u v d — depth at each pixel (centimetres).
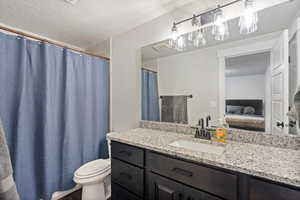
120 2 142
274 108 115
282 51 110
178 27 151
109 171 160
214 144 119
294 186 67
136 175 123
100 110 209
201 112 151
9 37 131
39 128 151
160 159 108
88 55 193
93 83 200
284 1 104
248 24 114
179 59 162
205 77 148
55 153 162
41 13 159
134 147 124
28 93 143
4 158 57
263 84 119
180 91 163
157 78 178
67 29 194
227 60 135
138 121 188
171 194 103
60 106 167
